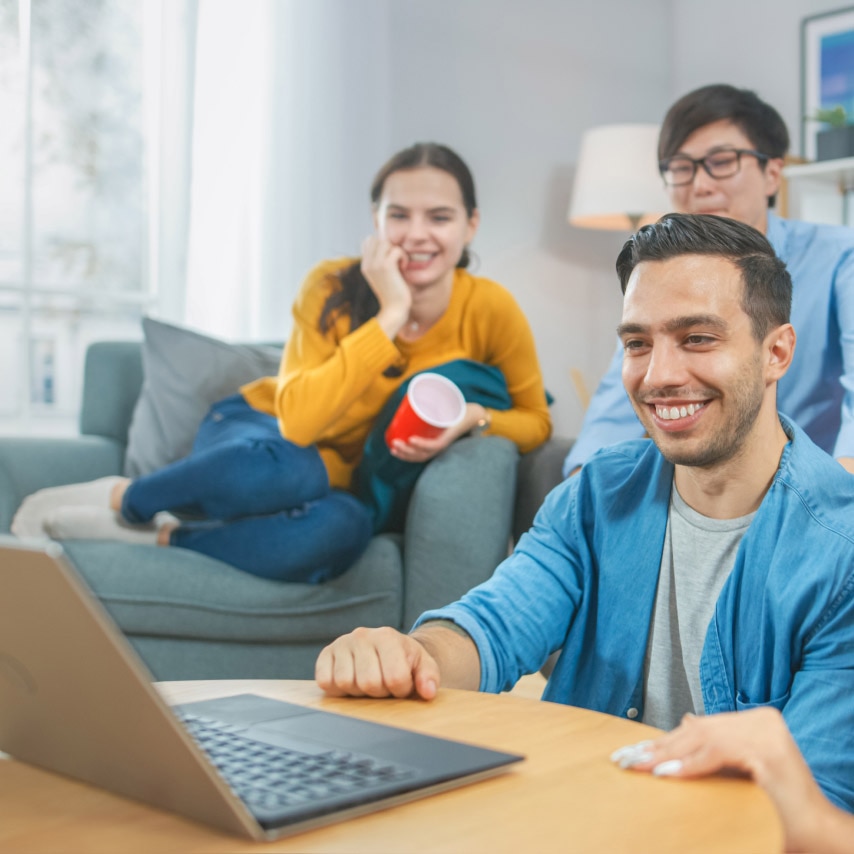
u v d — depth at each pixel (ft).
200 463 6.86
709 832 1.91
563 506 3.75
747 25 14.66
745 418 3.11
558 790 2.14
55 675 2.01
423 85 12.89
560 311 14.33
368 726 2.47
